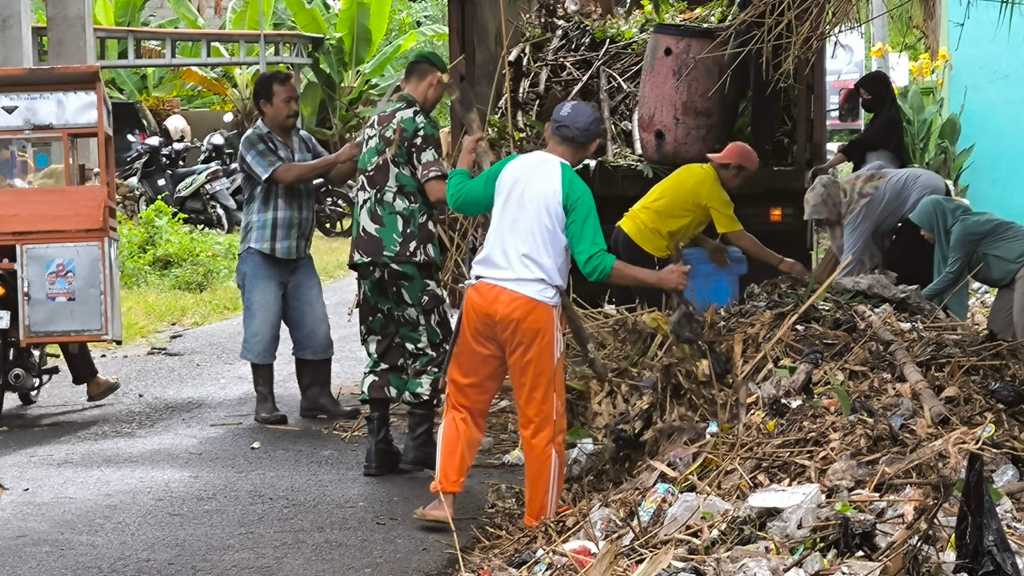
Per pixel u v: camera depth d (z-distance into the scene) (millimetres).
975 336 7152
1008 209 15914
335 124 22609
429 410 6887
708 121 9258
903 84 16797
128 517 6129
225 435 7949
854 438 5578
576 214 5348
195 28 23188
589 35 10461
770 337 6867
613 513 5410
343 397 9156
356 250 6680
